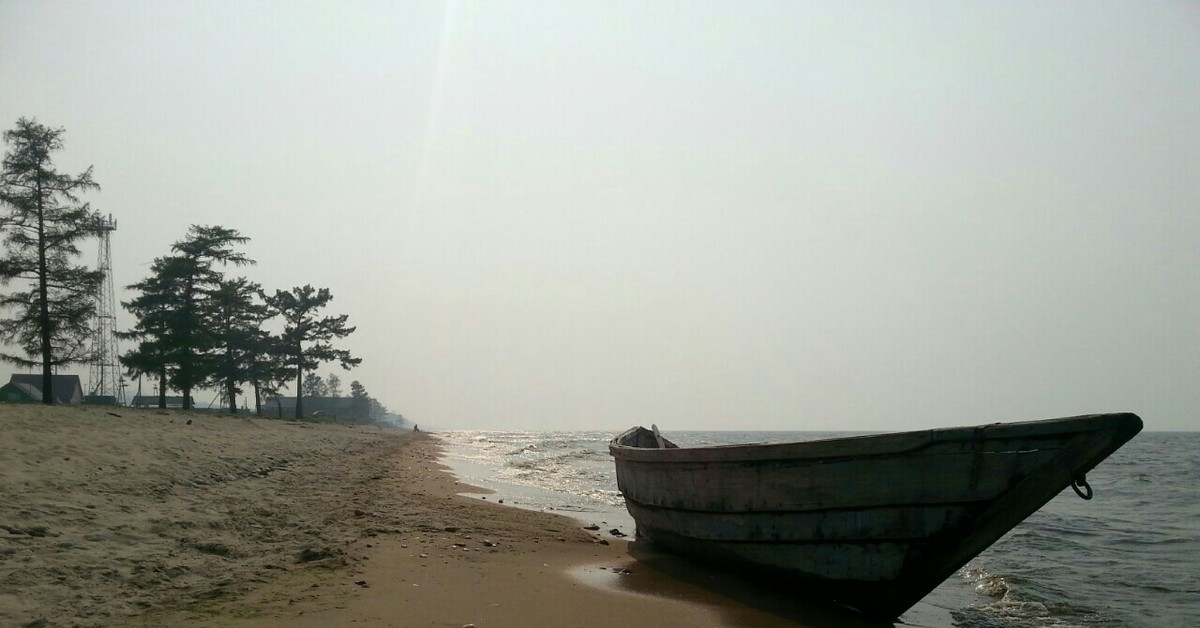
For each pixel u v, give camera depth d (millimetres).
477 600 7258
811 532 8688
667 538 11180
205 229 39969
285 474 17031
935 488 7875
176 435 18875
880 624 8453
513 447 59594
